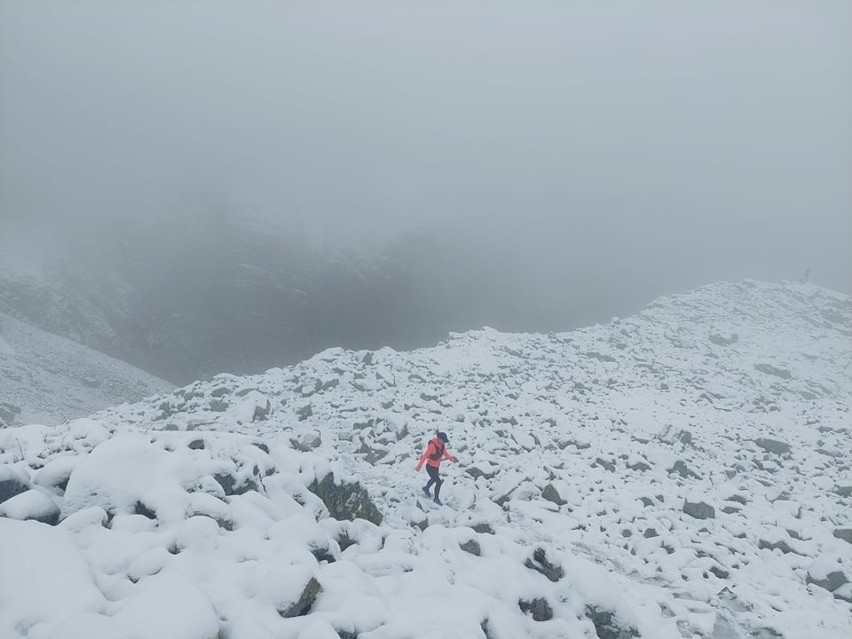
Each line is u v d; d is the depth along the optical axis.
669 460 16.17
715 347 35.50
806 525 12.98
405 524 10.80
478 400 21.52
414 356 28.58
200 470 6.65
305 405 19.88
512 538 10.51
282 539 5.73
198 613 3.72
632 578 10.14
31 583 3.90
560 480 14.33
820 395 28.73
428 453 12.86
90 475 5.97
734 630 8.59
